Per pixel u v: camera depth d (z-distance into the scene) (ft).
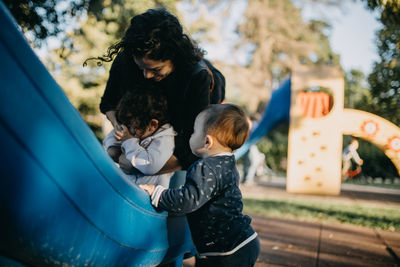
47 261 3.77
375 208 22.65
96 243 4.22
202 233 5.87
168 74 6.05
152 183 6.28
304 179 31.04
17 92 3.14
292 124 31.42
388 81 22.43
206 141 6.06
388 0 10.74
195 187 5.51
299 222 16.72
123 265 4.89
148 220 5.18
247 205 21.26
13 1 7.88
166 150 6.22
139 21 5.52
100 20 13.85
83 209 3.87
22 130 3.18
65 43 9.61
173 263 6.81
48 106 3.40
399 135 29.66
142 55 5.48
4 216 3.20
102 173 4.12
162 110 6.30
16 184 3.19
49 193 3.47
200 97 6.12
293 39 76.48
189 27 43.91
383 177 56.08
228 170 5.94
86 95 32.76
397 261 11.05
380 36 19.80
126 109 6.29
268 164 64.75
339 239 13.71
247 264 5.92
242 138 6.23
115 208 4.41
